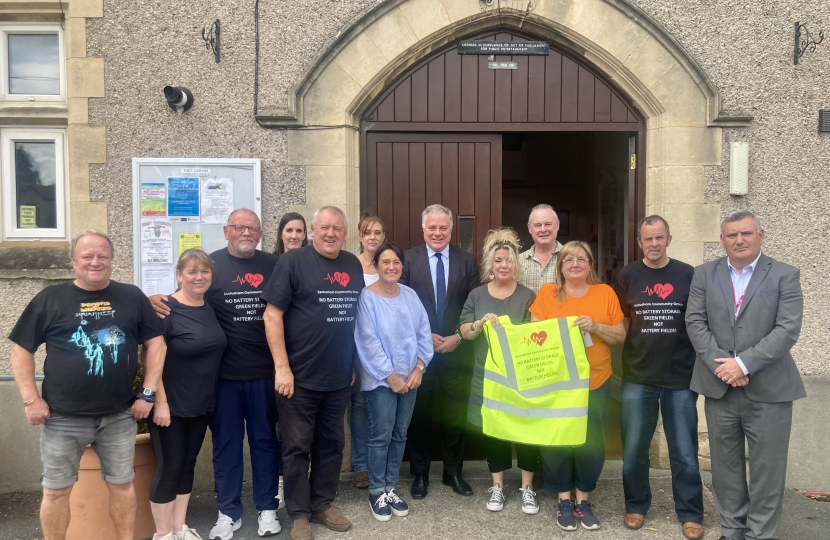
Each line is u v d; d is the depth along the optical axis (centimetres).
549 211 353
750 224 275
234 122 383
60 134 395
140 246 377
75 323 251
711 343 282
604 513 333
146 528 304
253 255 317
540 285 358
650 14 387
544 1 387
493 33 405
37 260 379
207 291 303
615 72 396
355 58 385
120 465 269
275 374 300
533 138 826
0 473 373
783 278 275
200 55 380
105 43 376
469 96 408
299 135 386
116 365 257
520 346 309
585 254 308
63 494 258
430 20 385
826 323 391
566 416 298
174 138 381
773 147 391
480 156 414
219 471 305
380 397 316
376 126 407
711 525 318
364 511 336
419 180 413
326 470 312
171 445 282
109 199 379
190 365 282
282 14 381
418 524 319
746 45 388
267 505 308
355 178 401
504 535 308
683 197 392
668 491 362
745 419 280
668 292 306
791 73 389
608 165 620
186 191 379
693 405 305
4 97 391
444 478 368
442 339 346
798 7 387
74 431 253
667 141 392
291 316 298
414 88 406
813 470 383
